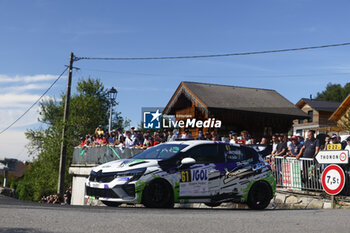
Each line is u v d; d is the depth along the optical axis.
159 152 8.78
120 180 7.76
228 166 8.95
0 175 77.94
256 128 22.61
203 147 8.82
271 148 14.59
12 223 4.40
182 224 4.88
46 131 34.56
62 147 25.64
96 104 37.19
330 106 50.94
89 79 39.66
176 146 8.79
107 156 18.27
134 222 4.89
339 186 9.80
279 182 12.46
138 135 17.67
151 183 7.87
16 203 7.85
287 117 22.25
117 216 5.47
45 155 35.66
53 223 4.55
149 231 4.24
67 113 26.20
